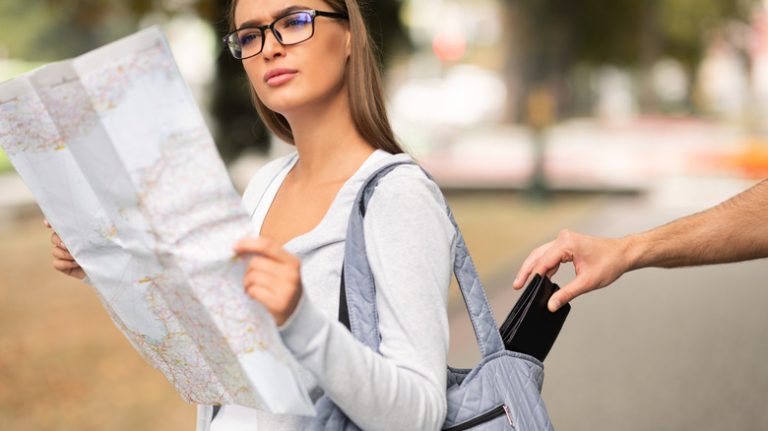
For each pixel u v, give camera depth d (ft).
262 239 5.21
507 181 69.00
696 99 201.46
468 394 6.42
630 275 33.37
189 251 5.41
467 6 167.53
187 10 44.68
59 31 148.25
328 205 6.60
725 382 20.13
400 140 7.08
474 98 164.25
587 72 184.96
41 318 27.32
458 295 27.07
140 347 6.41
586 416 18.08
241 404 6.16
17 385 20.51
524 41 140.87
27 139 5.74
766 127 135.33
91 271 6.12
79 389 20.26
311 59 6.46
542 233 42.98
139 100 5.24
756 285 31.32
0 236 45.39
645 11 150.71
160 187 5.36
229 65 45.65
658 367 21.33
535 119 56.24
